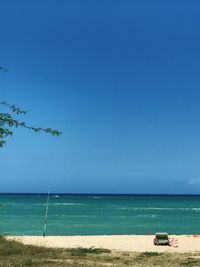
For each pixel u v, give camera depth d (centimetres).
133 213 9369
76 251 2594
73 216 8138
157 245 3506
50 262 2012
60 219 7388
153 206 13388
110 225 6394
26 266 1878
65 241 3775
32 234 4928
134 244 3575
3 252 2298
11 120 1517
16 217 7669
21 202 15200
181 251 2972
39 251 2452
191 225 6581
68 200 18512
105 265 2009
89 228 5903
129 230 5728
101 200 19288
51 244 3472
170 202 17762
